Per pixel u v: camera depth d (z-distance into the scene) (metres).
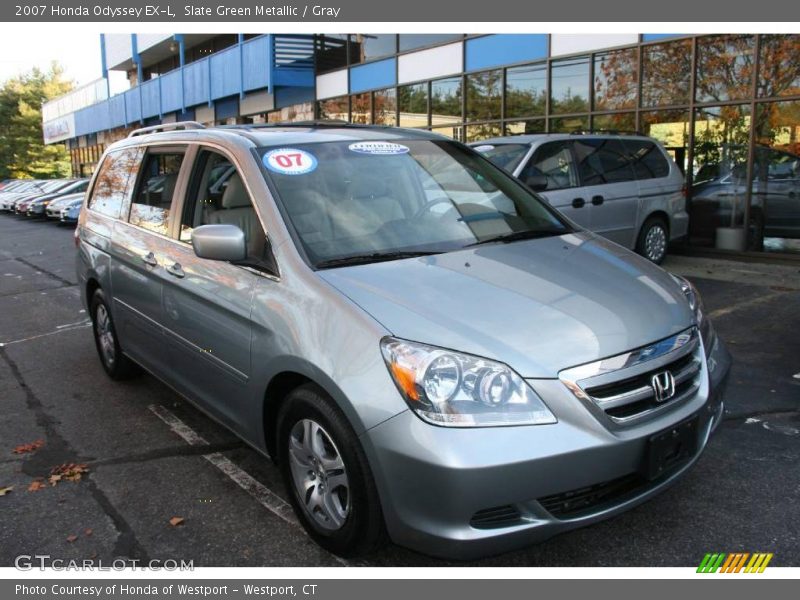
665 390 2.67
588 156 8.20
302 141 3.71
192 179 3.86
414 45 14.73
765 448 3.72
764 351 5.37
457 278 2.91
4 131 59.22
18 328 7.30
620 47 10.77
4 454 4.02
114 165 5.16
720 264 9.52
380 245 3.21
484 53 13.07
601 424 2.48
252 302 3.08
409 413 2.40
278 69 17.86
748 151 9.65
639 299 2.91
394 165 3.75
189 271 3.59
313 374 2.69
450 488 2.33
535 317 2.64
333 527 2.81
